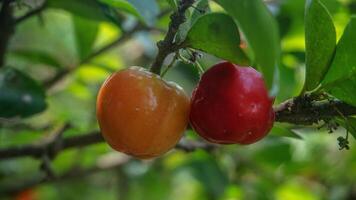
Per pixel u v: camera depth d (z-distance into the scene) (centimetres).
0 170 36
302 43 34
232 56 17
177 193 48
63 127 26
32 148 26
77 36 31
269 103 18
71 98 38
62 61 35
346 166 41
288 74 30
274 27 15
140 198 43
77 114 35
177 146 27
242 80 18
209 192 37
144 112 18
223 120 18
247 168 39
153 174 41
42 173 34
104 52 33
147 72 18
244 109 18
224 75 18
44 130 32
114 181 46
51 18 38
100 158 38
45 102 25
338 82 18
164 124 18
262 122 18
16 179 35
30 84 25
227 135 18
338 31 29
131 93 18
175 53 18
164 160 41
